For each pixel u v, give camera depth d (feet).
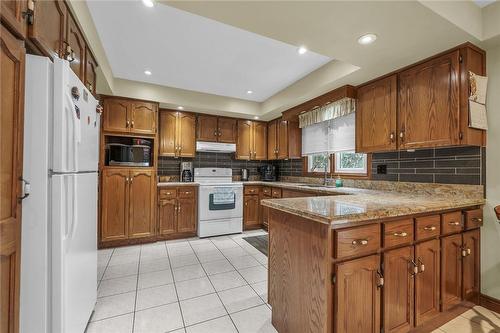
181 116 12.69
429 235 4.86
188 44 7.47
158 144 12.07
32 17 3.36
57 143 3.54
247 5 4.40
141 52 8.00
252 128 14.62
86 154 4.70
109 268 8.26
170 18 6.19
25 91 3.32
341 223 3.81
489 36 5.32
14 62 2.99
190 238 12.05
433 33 5.16
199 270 8.15
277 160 15.71
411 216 4.63
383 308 4.17
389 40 5.46
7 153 2.87
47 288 3.47
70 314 3.86
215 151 14.03
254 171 15.70
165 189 11.60
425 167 7.11
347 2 4.29
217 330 5.10
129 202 10.66
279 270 5.03
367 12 4.54
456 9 4.91
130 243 10.82
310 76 9.45
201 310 5.82
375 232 4.12
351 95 8.36
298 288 4.40
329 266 3.72
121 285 7.02
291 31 5.18
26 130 3.32
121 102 10.53
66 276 3.68
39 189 3.36
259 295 6.55
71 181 3.78
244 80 10.37
